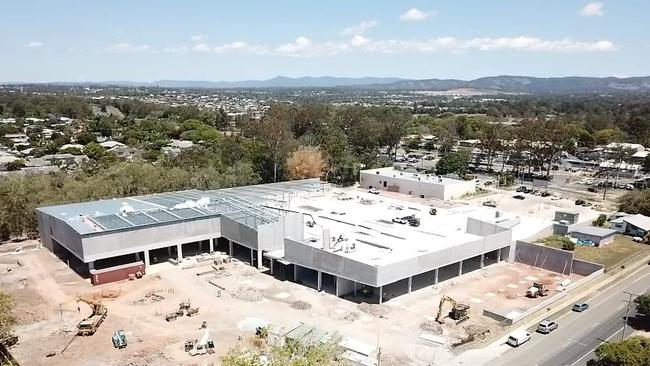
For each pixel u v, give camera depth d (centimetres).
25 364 4775
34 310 5938
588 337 5562
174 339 5291
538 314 6112
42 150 17388
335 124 19000
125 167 11188
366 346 5066
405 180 12481
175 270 7294
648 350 4459
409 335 5447
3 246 8444
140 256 7638
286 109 18175
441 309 5800
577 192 13725
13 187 9331
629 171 16462
